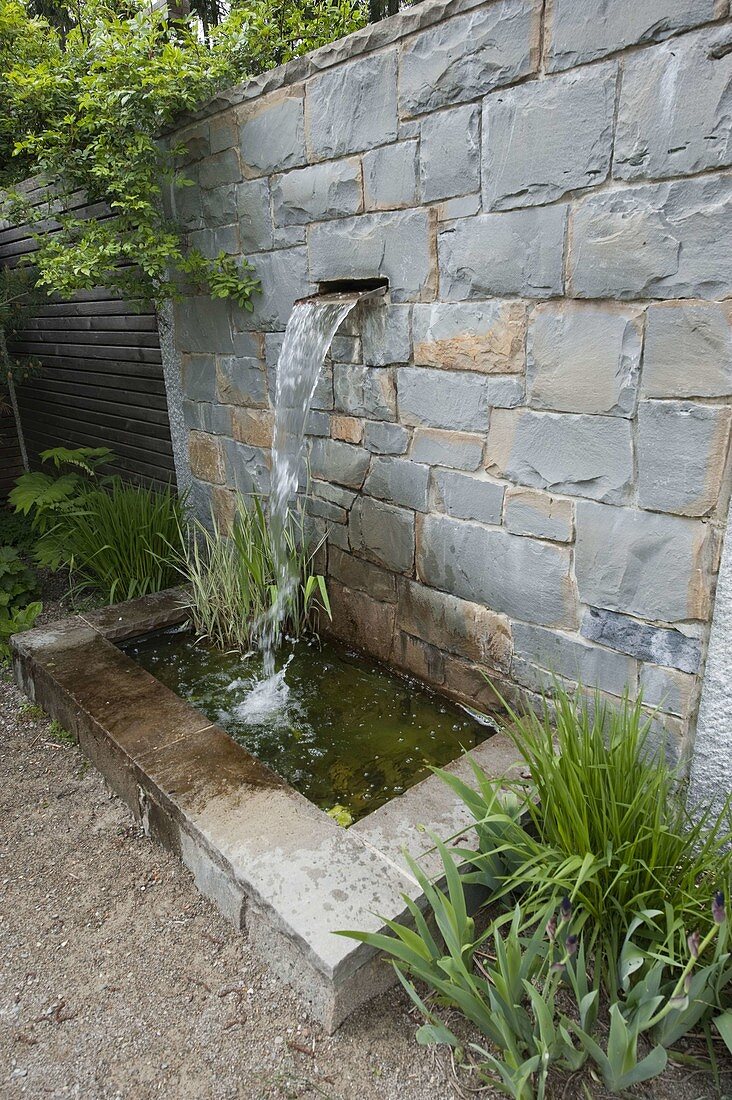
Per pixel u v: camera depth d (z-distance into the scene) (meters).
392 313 2.50
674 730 1.95
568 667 2.22
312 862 1.79
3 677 3.24
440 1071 1.51
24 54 3.71
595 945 1.64
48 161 3.32
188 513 4.04
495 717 2.52
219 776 2.15
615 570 2.00
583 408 1.98
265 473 3.44
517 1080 1.32
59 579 4.32
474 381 2.28
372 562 2.91
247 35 3.51
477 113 2.03
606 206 1.80
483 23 1.94
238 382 3.43
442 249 2.26
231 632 3.29
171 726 2.44
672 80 1.61
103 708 2.55
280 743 2.52
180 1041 1.60
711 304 1.65
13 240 5.31
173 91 2.94
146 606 3.43
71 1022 1.66
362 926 1.61
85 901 2.00
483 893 1.87
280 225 2.88
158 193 3.15
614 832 1.56
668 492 1.83
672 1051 1.48
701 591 1.82
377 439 2.72
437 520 2.55
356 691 2.83
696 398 1.73
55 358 5.19
